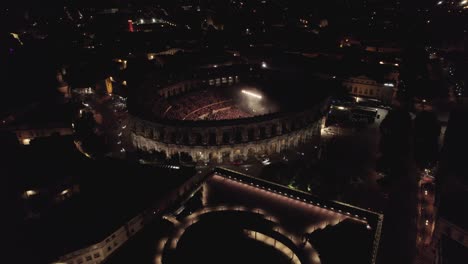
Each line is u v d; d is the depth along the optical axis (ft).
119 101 465.06
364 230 170.60
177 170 262.67
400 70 471.21
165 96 451.53
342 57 542.57
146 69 505.66
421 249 209.05
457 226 184.55
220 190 207.72
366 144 348.18
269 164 288.71
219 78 499.92
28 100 409.28
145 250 158.81
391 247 211.00
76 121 359.25
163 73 474.90
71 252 184.85
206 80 491.72
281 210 188.44
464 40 581.12
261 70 513.86
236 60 563.48
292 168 285.23
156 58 566.77
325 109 383.24
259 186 209.67
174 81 465.47
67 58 549.95
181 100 445.37
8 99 407.85
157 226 175.22
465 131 255.29
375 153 329.11
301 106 356.38
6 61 509.35
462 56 508.94
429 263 198.18
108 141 359.87
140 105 357.61
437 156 294.46
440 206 200.64
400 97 435.53
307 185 264.72
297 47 615.98
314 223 177.88
